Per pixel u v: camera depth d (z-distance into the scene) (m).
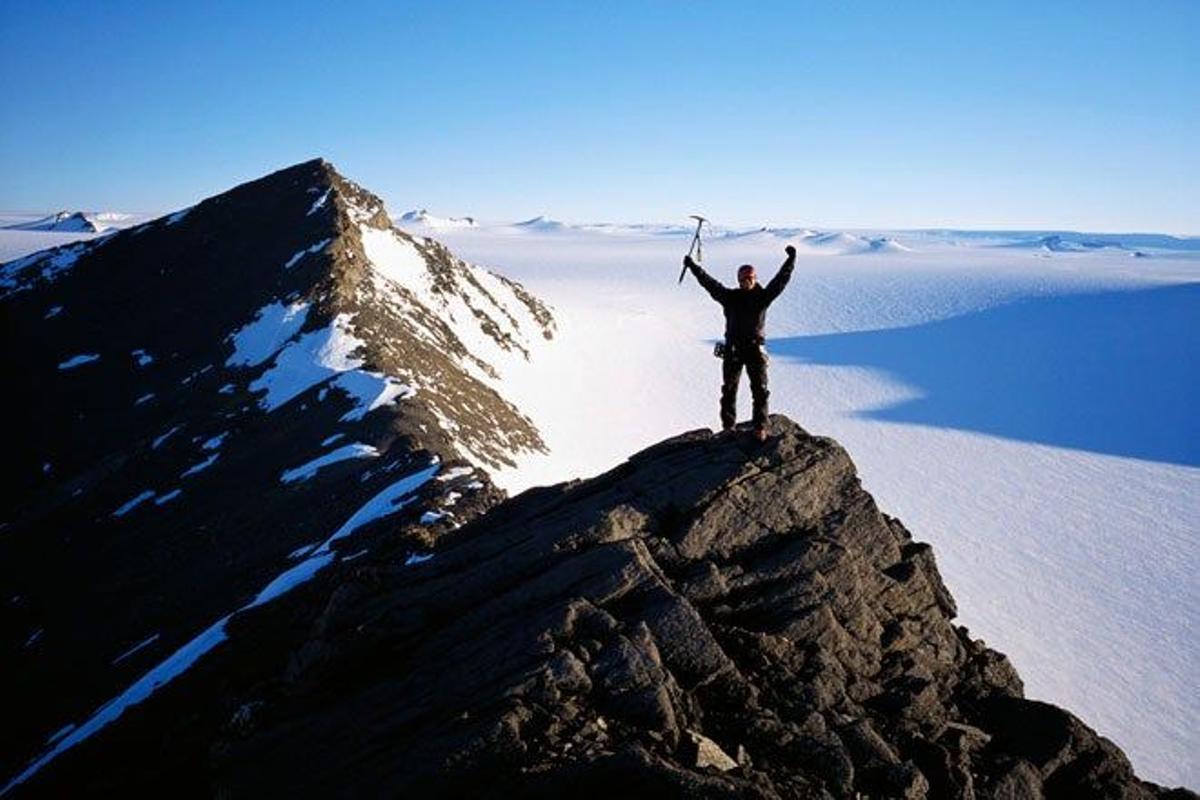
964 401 101.38
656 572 11.04
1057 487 71.94
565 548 11.61
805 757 8.95
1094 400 102.69
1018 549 58.19
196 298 75.81
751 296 13.82
